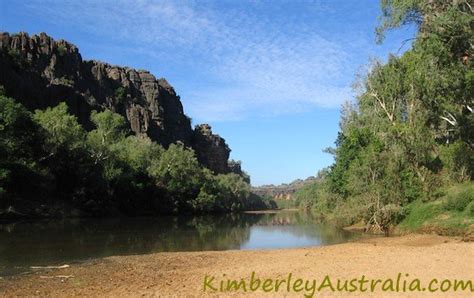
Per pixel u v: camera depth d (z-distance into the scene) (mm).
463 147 40344
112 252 28500
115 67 198875
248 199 189125
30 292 15406
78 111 138250
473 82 29109
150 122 188125
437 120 39625
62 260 24250
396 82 41969
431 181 40938
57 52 151500
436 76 29078
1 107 60844
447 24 26141
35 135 67625
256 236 43781
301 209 171750
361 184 44812
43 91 127562
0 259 24469
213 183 127812
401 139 42500
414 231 36844
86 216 76250
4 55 118688
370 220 44156
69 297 14414
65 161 75312
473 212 32500
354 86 50562
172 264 22234
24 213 62750
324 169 76125
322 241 37188
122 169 88625
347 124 66000
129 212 91938
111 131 103875
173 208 105062
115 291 15133
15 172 61094
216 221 78000
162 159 105062
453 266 17047
